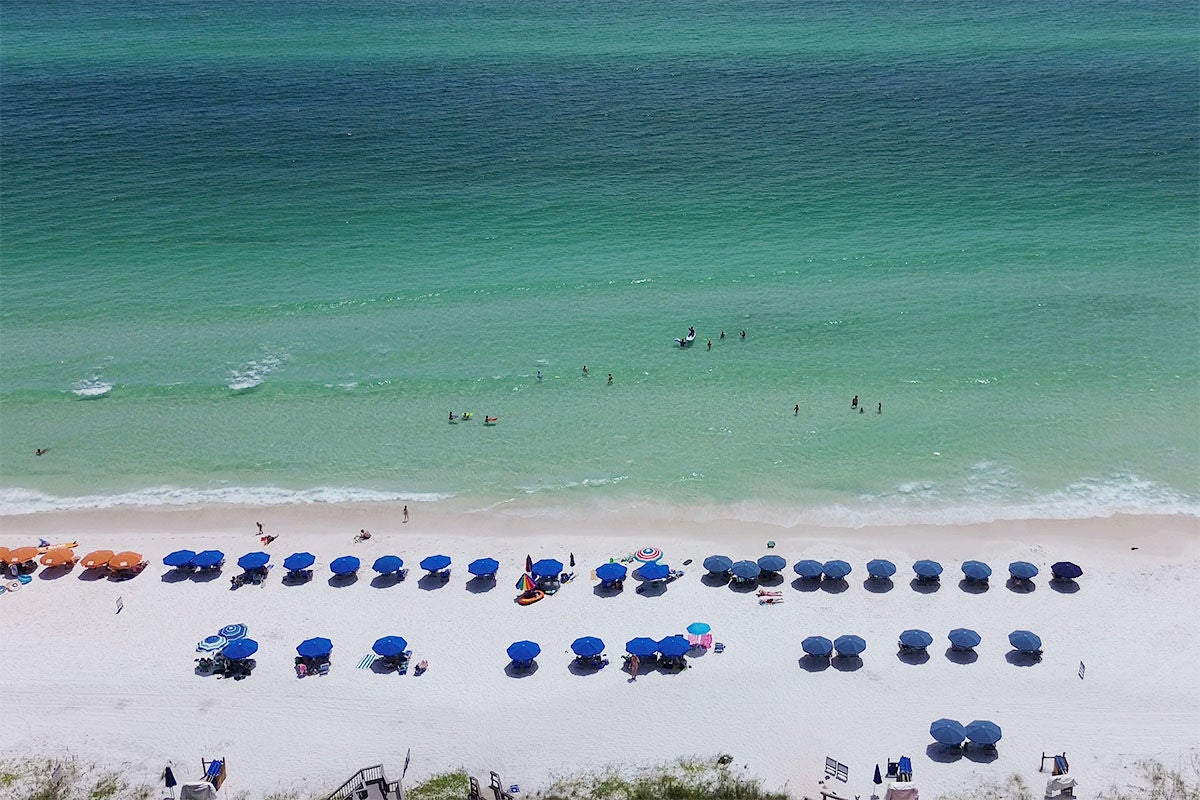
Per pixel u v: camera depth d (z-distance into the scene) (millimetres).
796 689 48531
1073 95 142750
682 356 80875
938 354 80000
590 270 95188
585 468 67938
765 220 105250
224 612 55219
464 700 48594
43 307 90125
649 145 127625
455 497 65500
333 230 104812
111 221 107125
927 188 112312
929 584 56000
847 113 137875
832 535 60531
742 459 68188
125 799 43031
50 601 56250
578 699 48438
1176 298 87562
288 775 44281
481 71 162250
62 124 136500
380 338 84750
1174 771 42688
